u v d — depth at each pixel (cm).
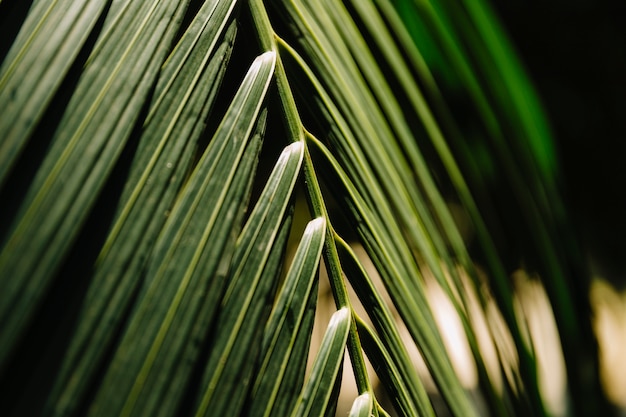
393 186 38
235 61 41
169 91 32
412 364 36
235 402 32
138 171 32
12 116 31
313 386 33
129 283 31
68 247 30
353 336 35
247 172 33
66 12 32
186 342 31
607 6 79
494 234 47
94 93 31
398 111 40
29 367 30
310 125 37
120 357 30
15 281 30
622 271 81
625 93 80
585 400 49
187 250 32
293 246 66
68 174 31
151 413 30
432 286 45
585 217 78
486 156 47
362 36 41
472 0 43
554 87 81
